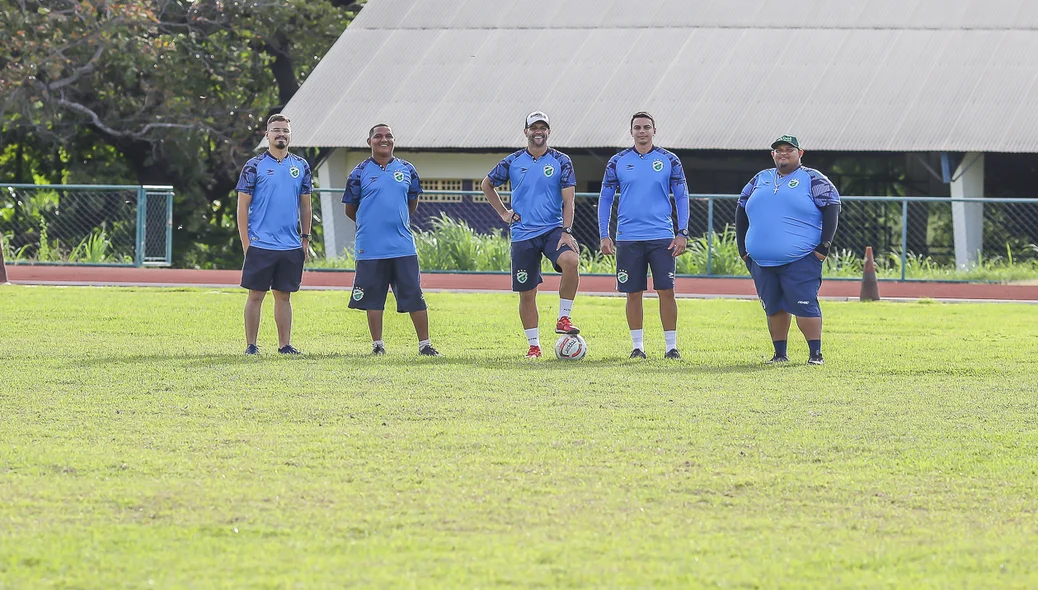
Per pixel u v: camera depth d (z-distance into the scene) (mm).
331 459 16375
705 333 33656
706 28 79250
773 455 16984
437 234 62781
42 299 41031
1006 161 73688
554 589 11305
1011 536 13219
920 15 77750
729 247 60312
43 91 79750
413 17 83625
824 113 71625
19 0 80375
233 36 90875
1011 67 72625
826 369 25891
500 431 18391
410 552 12375
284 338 27984
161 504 14016
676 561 12164
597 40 79562
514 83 77125
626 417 19719
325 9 91312
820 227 26984
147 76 86312
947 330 34844
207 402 20688
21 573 11625
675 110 73250
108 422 18828
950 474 15992
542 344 30609
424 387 22531
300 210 28234
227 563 11977
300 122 76500
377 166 27797
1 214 70375
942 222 72812
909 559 12375
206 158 92062
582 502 14336
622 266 28000
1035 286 54875
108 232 69312
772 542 12883
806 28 78125
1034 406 21281
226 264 86875
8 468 15656
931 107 70875
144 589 11219
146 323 34188
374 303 28000
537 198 27766
